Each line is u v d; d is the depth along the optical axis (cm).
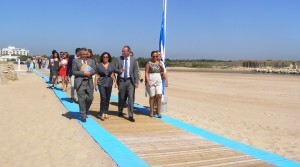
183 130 869
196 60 14100
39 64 4372
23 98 1395
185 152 677
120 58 962
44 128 864
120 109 1013
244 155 671
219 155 665
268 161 638
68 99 1354
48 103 1271
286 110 1384
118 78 977
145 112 1118
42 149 690
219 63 13400
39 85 1969
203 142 758
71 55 1302
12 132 821
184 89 2300
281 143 818
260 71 7894
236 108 1405
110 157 636
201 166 598
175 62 12925
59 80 2097
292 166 614
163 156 646
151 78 1009
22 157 643
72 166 596
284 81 3294
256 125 1041
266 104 1565
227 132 915
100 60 948
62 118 988
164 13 1057
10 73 2230
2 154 659
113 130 843
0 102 1271
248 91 2200
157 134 818
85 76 905
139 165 589
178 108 1332
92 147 702
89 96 927
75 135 796
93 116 1016
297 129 1002
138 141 747
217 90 2258
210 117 1145
